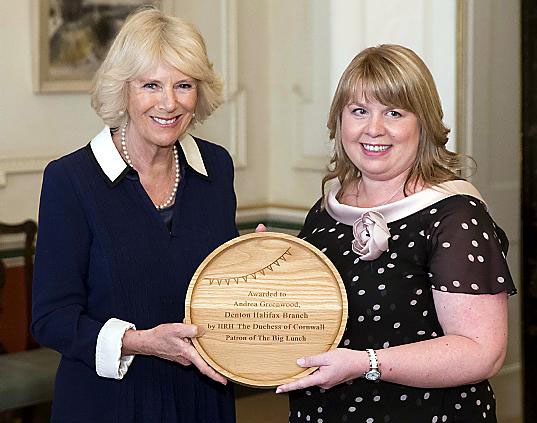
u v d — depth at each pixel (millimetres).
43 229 2600
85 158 2646
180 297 2650
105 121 2629
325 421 2463
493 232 2379
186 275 2662
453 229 2340
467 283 2293
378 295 2400
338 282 2424
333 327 2422
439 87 4777
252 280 2475
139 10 2643
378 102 2400
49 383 4238
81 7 4992
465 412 2406
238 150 5758
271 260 2488
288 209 5844
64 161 2637
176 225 2686
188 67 2537
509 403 5285
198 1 5508
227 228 2799
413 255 2389
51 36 4895
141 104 2553
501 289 2316
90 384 2611
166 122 2576
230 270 2490
